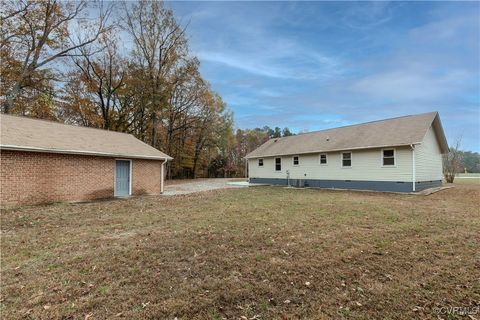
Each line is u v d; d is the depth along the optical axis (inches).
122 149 538.9
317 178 735.1
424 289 121.6
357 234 214.4
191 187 773.3
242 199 453.1
